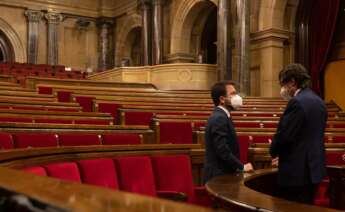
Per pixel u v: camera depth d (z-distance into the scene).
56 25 19.36
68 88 9.53
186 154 4.02
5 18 18.56
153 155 3.69
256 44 13.01
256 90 13.02
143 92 10.74
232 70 12.97
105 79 16.00
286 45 12.88
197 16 16.23
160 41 16.75
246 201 1.87
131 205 0.75
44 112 5.45
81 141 3.96
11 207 0.68
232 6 13.13
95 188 0.90
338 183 3.28
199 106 8.59
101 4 20.25
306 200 2.66
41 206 0.67
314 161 2.63
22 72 14.89
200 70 13.85
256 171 3.05
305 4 12.67
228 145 3.16
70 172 2.62
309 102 2.65
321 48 12.11
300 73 2.78
